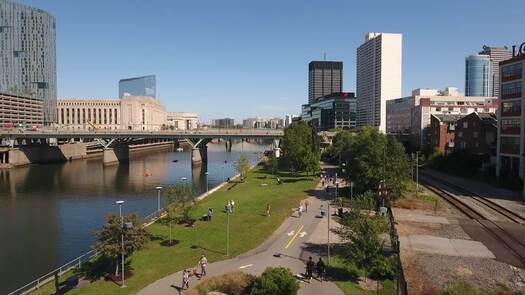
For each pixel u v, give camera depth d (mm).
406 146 160375
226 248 44812
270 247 45281
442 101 172375
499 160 93750
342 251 43281
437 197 74250
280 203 69500
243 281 33812
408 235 49688
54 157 183500
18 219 71375
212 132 167875
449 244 46156
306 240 47875
